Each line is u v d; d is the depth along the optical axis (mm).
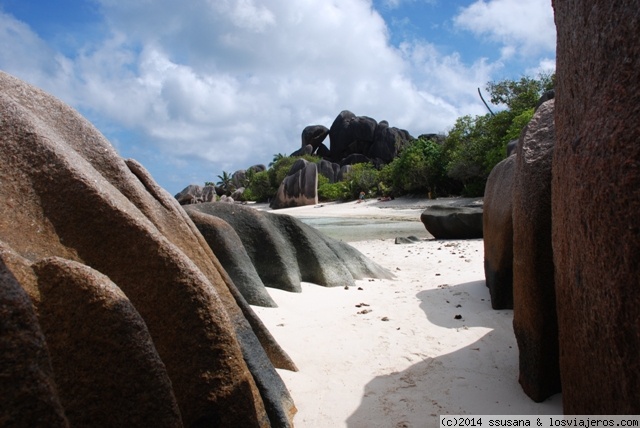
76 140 3119
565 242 2707
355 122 61938
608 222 2107
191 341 2582
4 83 3035
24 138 2557
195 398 2561
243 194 58312
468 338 5004
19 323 1554
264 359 3326
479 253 11234
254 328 4059
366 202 38906
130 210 2656
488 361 4359
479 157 31922
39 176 2514
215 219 6496
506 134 30109
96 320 2010
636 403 1951
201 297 2613
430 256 11328
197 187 47812
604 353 2221
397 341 4969
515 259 3809
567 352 2746
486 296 6855
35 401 1545
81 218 2533
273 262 7496
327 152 65625
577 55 2559
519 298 3750
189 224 3779
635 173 1910
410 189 37688
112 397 2021
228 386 2609
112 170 3150
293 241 8070
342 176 51844
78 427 1974
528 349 3627
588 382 2434
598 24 2297
